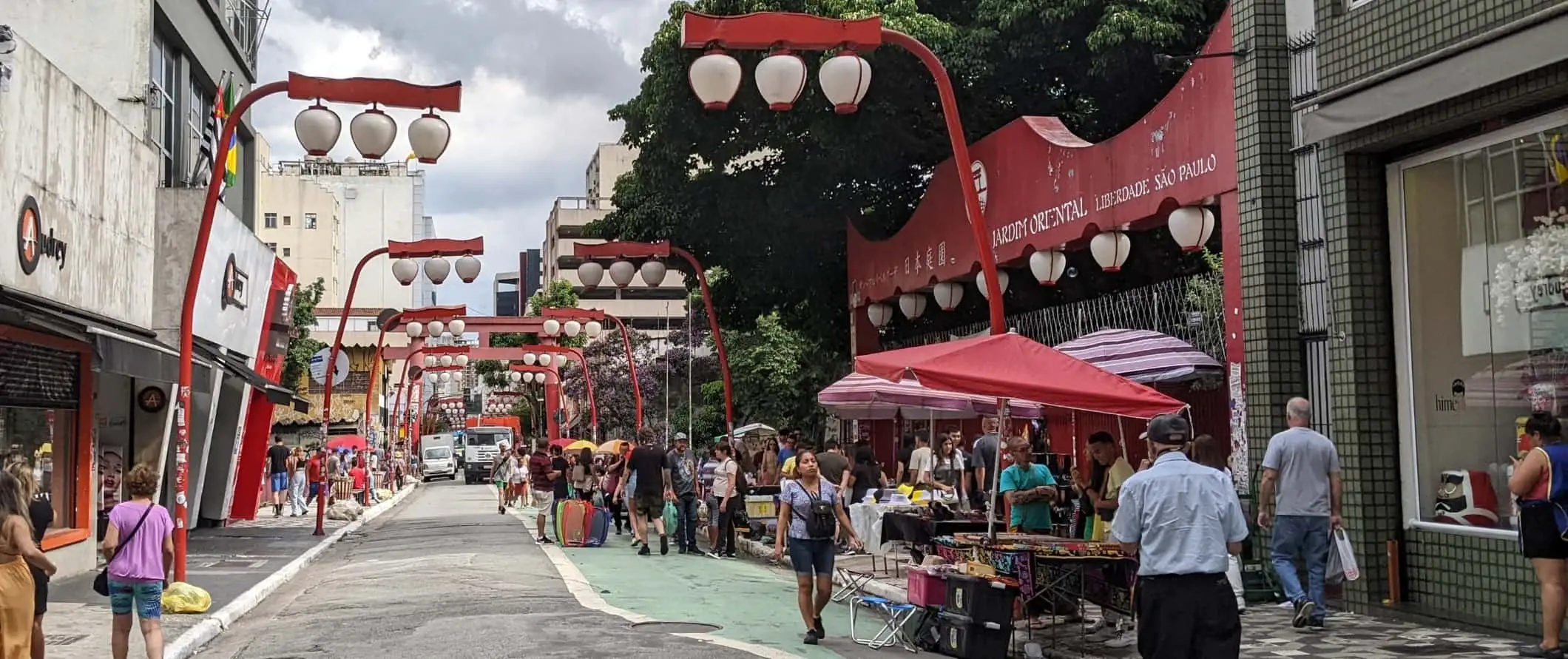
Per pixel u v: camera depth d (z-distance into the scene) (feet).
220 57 94.79
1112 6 68.59
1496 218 34.91
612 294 387.34
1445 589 36.29
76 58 70.85
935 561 37.01
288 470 111.65
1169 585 22.45
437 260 83.05
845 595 46.39
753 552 69.56
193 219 72.90
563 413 230.07
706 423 204.74
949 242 71.56
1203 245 48.57
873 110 75.61
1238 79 43.24
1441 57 33.76
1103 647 34.63
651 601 46.34
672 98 81.25
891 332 99.50
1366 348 38.52
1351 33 38.65
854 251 90.79
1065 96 82.79
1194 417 52.95
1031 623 37.55
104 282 60.44
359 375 252.21
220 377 81.82
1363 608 37.65
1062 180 57.77
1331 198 39.50
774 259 96.43
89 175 57.98
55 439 56.90
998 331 41.11
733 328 113.39
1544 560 29.17
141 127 71.00
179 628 41.06
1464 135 35.73
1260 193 41.91
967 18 80.38
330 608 46.98
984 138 67.15
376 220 355.77
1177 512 22.56
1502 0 32.71
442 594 48.83
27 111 49.70
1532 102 32.60
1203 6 70.44
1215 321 53.11
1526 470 29.40
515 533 89.04
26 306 45.85
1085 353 50.01
